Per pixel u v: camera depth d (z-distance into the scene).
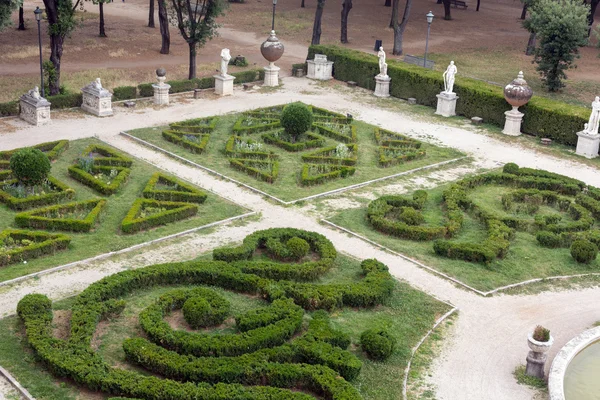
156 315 19.56
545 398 17.92
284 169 32.09
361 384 17.91
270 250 24.19
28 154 26.98
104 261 23.42
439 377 18.55
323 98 44.03
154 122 37.47
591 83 50.41
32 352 18.17
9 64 47.19
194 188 28.73
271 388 16.81
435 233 26.30
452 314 21.66
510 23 73.44
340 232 26.61
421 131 38.81
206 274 22.19
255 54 54.62
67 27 38.78
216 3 43.94
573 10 46.06
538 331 18.52
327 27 65.69
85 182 28.89
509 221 27.44
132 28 60.69
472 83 42.16
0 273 22.06
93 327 18.84
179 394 16.41
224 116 39.00
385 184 31.39
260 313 19.89
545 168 34.34
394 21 56.03
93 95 37.72
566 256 25.73
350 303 21.53
